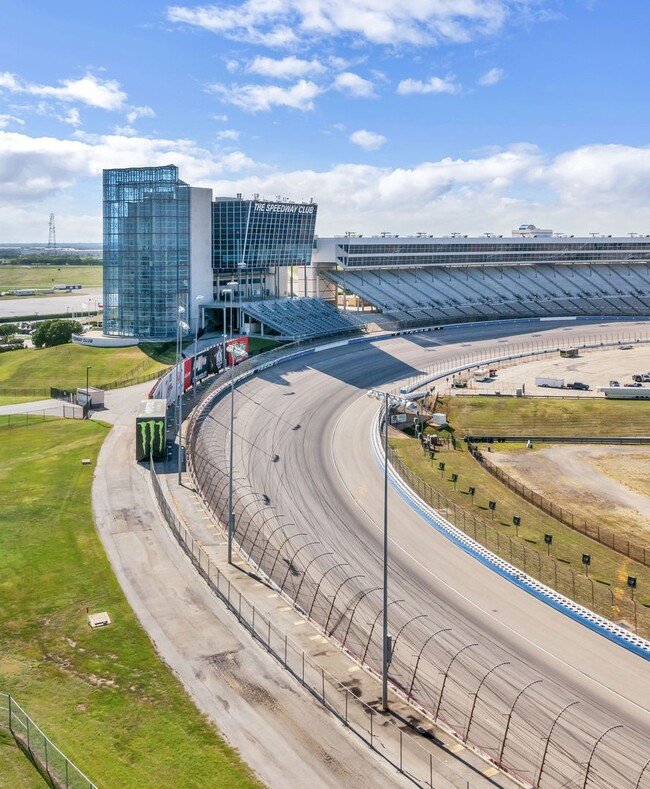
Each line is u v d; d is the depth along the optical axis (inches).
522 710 1512.1
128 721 1352.1
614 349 6215.6
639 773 1330.0
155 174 5428.2
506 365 5595.5
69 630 1670.8
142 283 5516.7
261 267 6299.2
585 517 2824.8
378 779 1237.7
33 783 1173.1
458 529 2468.0
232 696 1445.6
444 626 1843.0
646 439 4020.7
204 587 1908.2
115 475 2785.4
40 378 4761.3
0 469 2837.1
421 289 7549.2
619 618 1915.6
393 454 3398.1
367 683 1541.6
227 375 4503.0
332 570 2124.8
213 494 2635.3
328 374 4886.8
